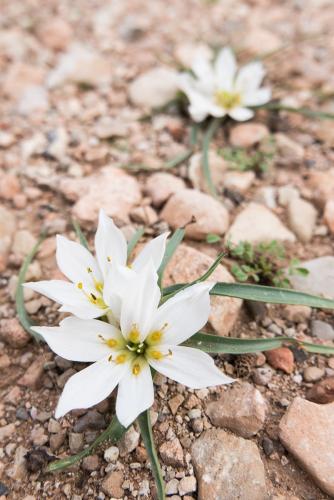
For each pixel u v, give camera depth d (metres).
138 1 0.36
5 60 0.30
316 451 0.14
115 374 0.13
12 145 0.24
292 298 0.15
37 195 0.22
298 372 0.16
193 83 0.24
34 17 0.34
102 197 0.20
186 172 0.22
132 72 0.28
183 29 0.32
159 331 0.14
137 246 0.19
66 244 0.15
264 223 0.19
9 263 0.19
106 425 0.15
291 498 0.13
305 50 0.30
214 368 0.13
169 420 0.15
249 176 0.22
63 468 0.14
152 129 0.24
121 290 0.13
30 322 0.17
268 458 0.14
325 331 0.17
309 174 0.22
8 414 0.15
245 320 0.17
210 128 0.23
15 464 0.14
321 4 0.34
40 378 0.16
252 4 0.35
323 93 0.26
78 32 0.32
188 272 0.17
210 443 0.14
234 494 0.13
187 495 0.14
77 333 0.14
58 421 0.15
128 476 0.14
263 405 0.15
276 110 0.25
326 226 0.20
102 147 0.24
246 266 0.18
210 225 0.19
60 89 0.28
